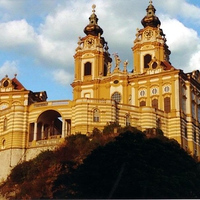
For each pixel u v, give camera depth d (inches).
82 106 4215.1
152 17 5383.9
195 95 4982.8
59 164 3462.1
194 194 3014.3
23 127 4284.0
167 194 2812.5
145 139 3277.6
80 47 5462.6
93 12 5728.3
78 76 5354.3
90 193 2888.8
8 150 4215.1
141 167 2965.1
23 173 3722.9
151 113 4414.4
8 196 3634.4
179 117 4576.8
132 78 5017.2
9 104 5187.0
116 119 4279.0
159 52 5191.9
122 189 2810.0
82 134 3946.9
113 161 2994.6
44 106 4303.6
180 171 3157.0
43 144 4131.4
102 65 5378.9
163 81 4825.3
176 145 3346.5
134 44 5300.2
